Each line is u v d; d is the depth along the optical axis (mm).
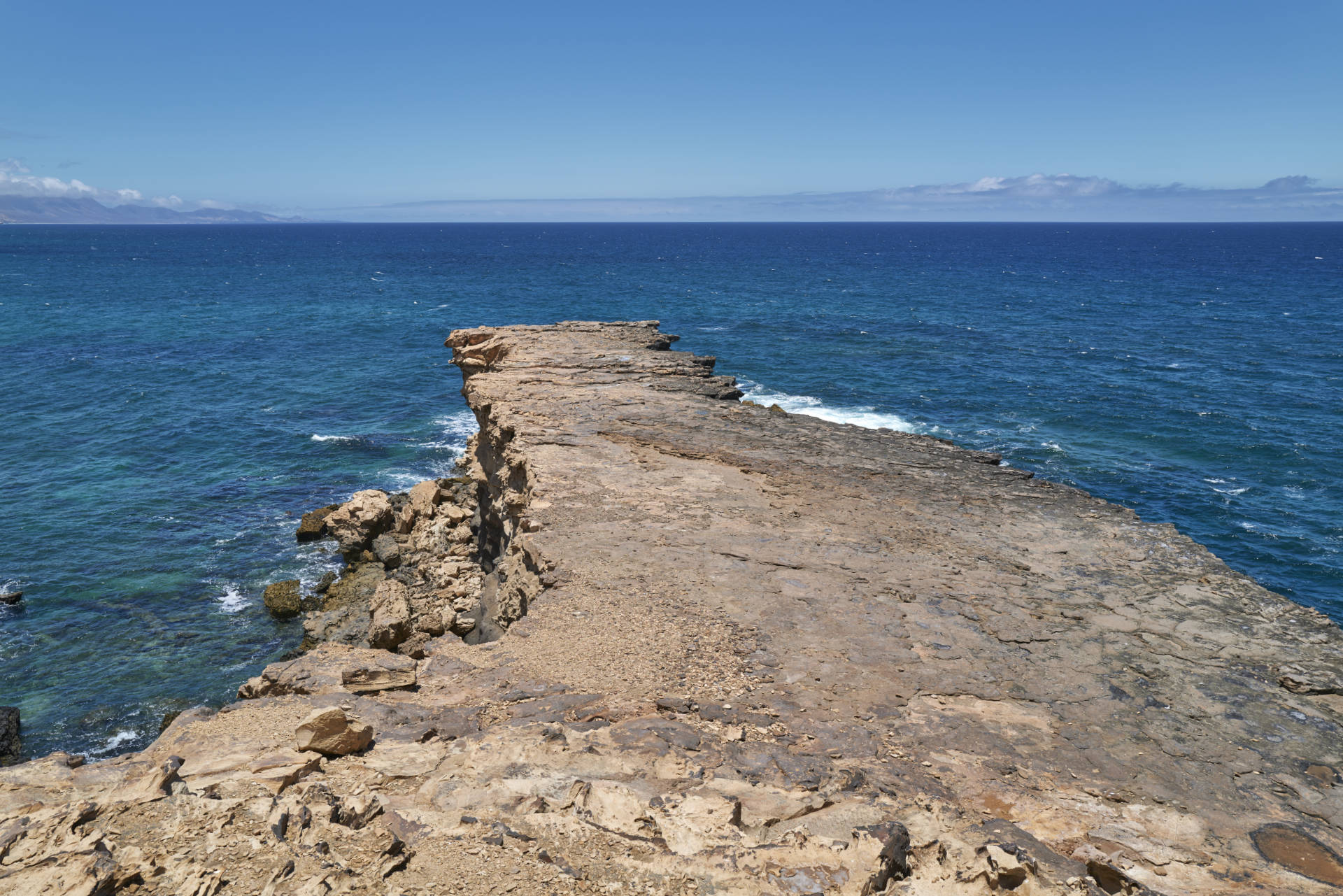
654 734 10180
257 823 7941
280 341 69812
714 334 72062
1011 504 20891
